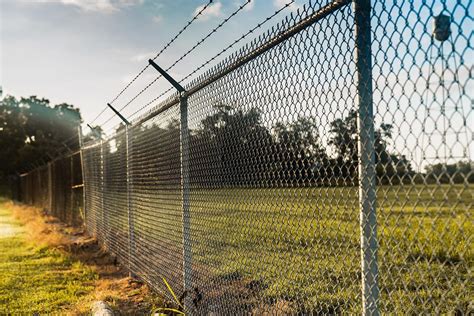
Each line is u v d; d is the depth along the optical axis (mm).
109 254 8578
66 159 15766
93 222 10742
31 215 19594
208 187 3891
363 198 1959
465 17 1441
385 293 2697
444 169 1500
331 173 2252
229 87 3434
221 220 3660
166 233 5023
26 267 7902
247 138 3168
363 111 1950
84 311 4953
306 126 2430
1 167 56688
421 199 1597
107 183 8914
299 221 2607
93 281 6648
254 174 3115
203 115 3977
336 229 2352
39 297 5770
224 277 3611
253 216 3141
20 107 65750
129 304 5250
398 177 1707
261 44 2848
